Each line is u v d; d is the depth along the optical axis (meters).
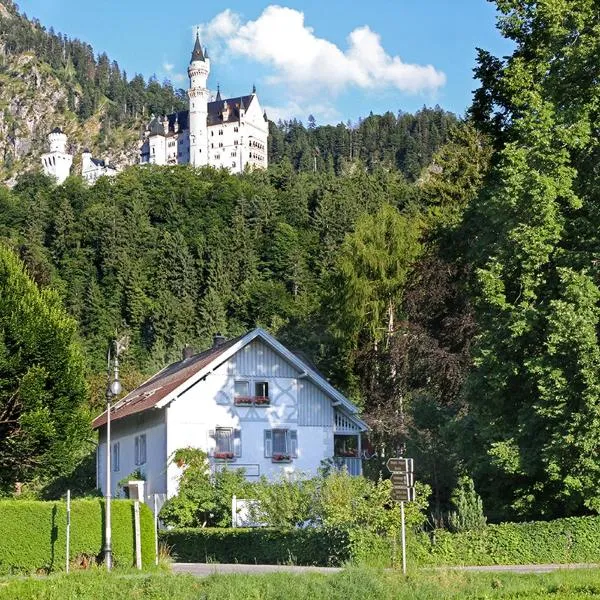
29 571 28.42
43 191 195.38
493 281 30.12
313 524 32.78
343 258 54.34
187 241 156.75
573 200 29.52
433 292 46.38
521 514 30.77
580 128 29.73
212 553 33.69
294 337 66.31
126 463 51.44
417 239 53.22
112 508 29.00
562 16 32.56
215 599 19.91
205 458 44.62
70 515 28.83
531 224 29.70
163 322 124.75
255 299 128.50
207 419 45.81
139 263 143.50
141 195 181.38
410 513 28.09
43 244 151.75
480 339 31.02
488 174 38.44
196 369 47.38
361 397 56.47
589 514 30.84
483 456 30.86
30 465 40.38
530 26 35.12
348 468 47.97
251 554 31.88
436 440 38.59
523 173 29.92
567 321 27.16
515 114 36.66
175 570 27.88
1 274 40.41
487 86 38.19
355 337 53.00
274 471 46.28
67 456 40.62
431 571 23.22
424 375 46.91
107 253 142.38
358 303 52.56
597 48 30.58
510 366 29.78
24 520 28.67
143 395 52.34
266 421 46.91
